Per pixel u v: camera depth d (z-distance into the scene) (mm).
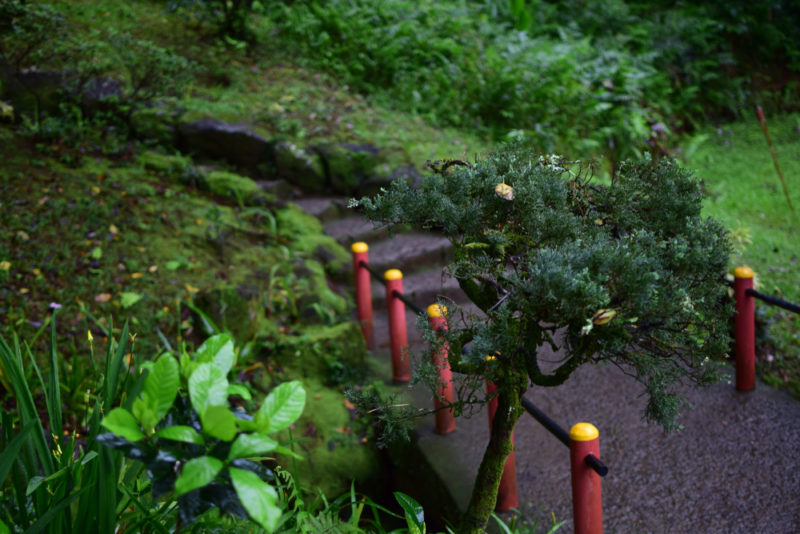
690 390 3975
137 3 8586
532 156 2006
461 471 3342
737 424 3611
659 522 2936
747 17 10227
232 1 8039
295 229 5738
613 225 1896
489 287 1885
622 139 7914
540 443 3594
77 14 7719
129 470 2111
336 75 8070
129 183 5609
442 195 1858
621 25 9930
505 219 1856
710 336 1759
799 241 5855
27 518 1647
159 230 5102
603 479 3266
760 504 2988
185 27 8242
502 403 1851
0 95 6035
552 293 1484
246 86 7410
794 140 8273
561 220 1740
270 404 1203
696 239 1777
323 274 5344
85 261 4574
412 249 5961
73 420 3434
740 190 7082
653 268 1618
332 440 3895
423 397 4102
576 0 10344
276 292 4777
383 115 7395
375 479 3830
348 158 6422
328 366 4344
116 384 1776
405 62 8289
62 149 5828
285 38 8492
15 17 6348
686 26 9742
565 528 2902
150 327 4234
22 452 1852
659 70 9453
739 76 9641
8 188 5039
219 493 1231
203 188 5941
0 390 3473
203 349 1360
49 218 4848
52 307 4102
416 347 4551
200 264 4879
